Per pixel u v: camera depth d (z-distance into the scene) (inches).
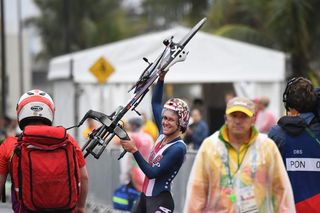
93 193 1018.7
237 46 1513.3
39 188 439.2
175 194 804.6
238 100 451.2
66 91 1541.6
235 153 453.4
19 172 440.8
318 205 504.7
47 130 443.5
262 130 1190.3
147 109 1611.7
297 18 1758.1
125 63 1476.4
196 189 455.2
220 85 1763.0
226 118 455.8
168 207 535.5
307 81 525.7
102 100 1386.6
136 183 874.1
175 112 534.0
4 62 1827.0
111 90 1534.2
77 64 1487.5
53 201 442.3
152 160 544.4
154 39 1467.8
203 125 1253.1
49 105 473.7
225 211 450.3
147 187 541.3
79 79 1485.0
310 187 506.3
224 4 2263.8
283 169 456.8
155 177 530.9
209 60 1501.0
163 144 543.2
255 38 2071.9
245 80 1515.7
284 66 1541.6
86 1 4330.7
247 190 450.3
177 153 531.2
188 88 3149.6
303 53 1788.9
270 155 454.6
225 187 451.5
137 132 995.3
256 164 452.1
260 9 1925.4
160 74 549.0
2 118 1600.6
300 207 505.4
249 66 1521.9
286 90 529.3
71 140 458.9
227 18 2277.3
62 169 442.9
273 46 2065.7
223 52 1508.4
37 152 442.3
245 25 2246.6
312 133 507.2
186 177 770.8
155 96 594.6
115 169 934.4
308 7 1740.9
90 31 4269.2
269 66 1534.2
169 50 550.0
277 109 1544.0
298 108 520.1
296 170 507.2
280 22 1774.1
